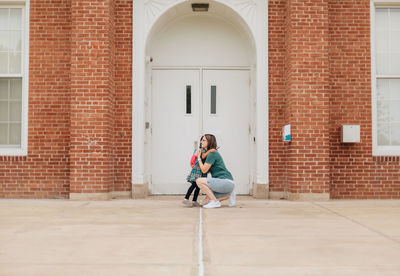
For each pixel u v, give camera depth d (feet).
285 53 30.50
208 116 32.50
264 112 30.50
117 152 30.32
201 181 25.22
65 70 30.25
